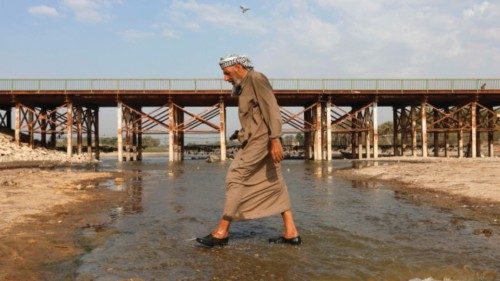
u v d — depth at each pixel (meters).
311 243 5.66
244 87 5.59
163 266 4.66
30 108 40.12
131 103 41.59
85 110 42.94
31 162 31.86
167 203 9.85
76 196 10.91
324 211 8.49
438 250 5.25
